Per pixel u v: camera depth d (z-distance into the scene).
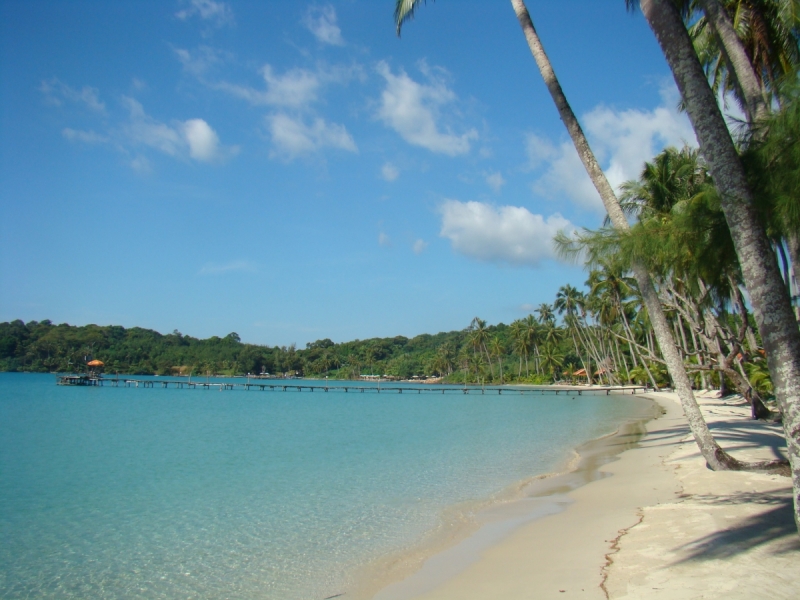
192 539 11.32
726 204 6.12
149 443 27.19
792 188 6.55
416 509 13.06
